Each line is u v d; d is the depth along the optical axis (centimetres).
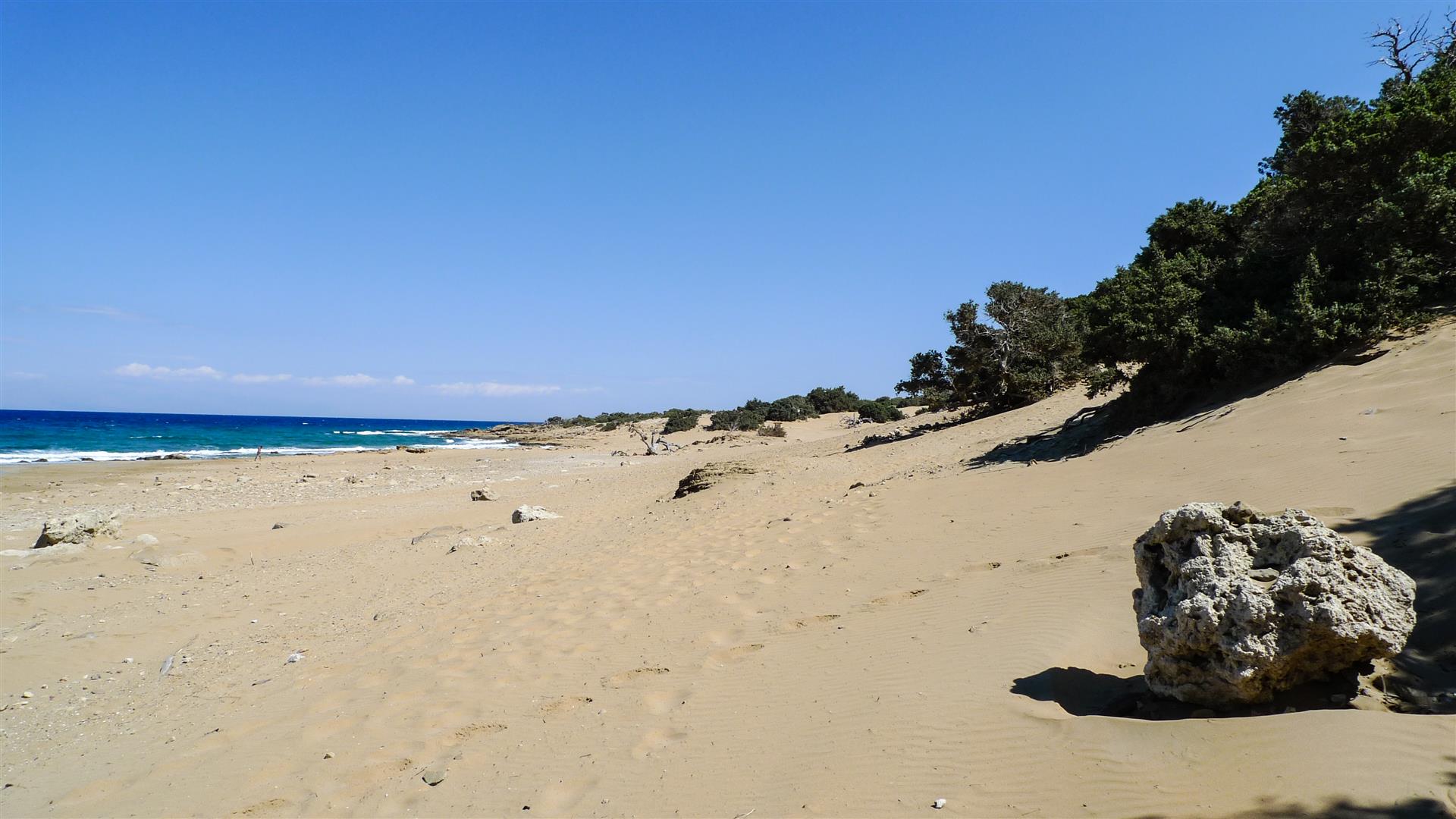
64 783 568
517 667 689
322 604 1115
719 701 546
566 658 696
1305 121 2145
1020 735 402
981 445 2059
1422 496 593
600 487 2498
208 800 502
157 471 3466
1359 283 1298
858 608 709
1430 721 326
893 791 377
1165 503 810
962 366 3097
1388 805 281
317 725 607
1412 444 743
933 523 974
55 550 1484
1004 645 532
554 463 4128
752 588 842
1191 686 403
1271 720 357
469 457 4672
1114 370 1780
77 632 1003
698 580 916
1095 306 1697
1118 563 649
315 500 2472
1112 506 863
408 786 487
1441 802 274
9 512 2172
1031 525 864
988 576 712
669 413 8375
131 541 1597
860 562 865
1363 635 359
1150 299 1600
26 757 638
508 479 3200
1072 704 433
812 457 2355
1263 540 414
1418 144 1391
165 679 814
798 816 375
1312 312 1275
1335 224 1428
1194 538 430
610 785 447
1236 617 387
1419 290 1277
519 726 560
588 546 1316
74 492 2623
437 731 567
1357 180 1448
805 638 651
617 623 789
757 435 5469
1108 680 461
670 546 1169
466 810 445
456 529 1720
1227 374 1420
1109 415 1758
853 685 523
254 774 532
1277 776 316
